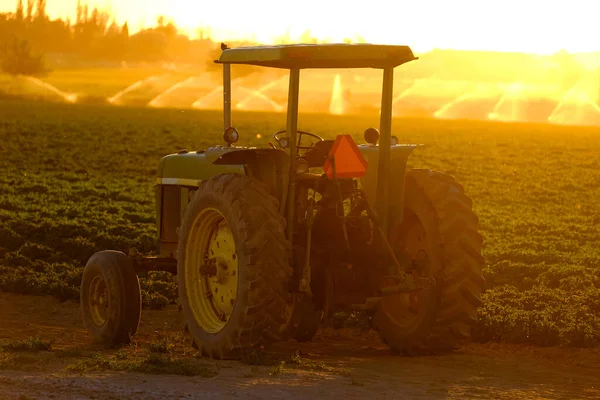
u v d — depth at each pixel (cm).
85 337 2327
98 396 1417
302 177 1942
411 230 2022
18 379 1542
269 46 1845
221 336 1859
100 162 8294
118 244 3872
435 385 1619
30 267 3409
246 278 1802
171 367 1664
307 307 2150
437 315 1900
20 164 7881
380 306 2050
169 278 3219
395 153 1942
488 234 4531
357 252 1938
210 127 13425
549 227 4816
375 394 1513
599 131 14825
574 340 2138
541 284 3050
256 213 1817
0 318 2631
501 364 1900
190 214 1969
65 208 5038
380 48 1798
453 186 1958
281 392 1491
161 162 2341
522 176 7712
